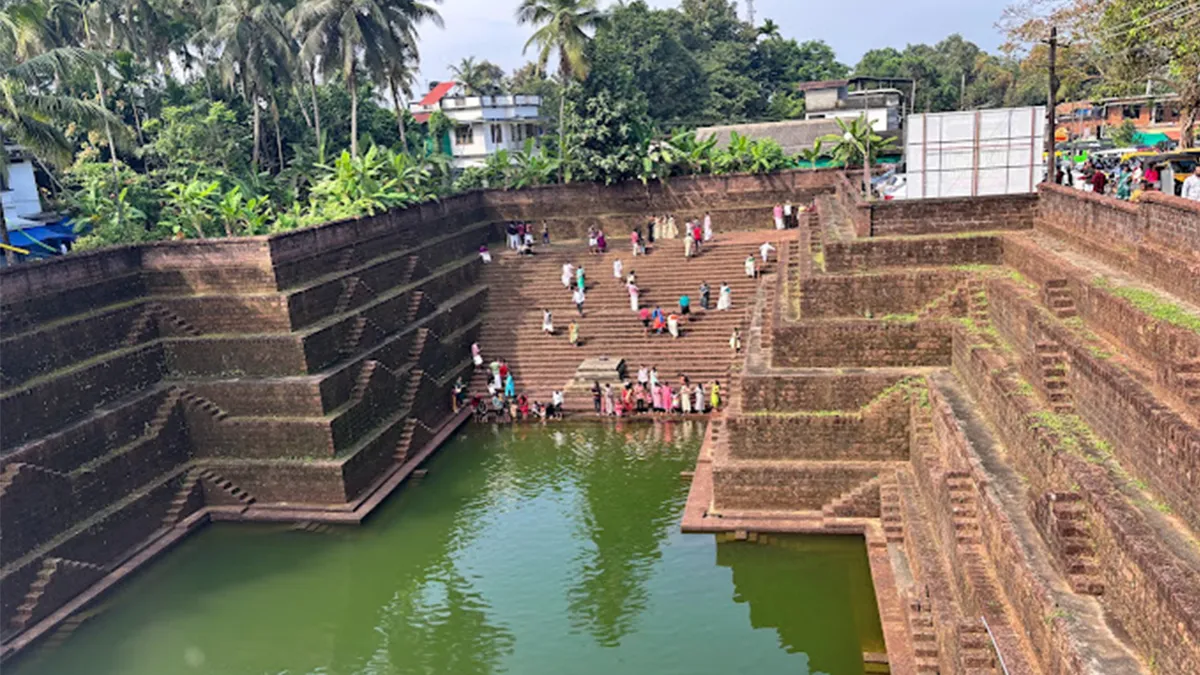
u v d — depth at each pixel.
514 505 20.42
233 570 18.09
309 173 33.31
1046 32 27.73
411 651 15.22
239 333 21.28
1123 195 20.09
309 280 22.97
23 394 17.25
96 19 34.94
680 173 35.16
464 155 50.34
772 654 14.41
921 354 17.70
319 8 31.66
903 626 13.36
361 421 21.73
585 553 18.00
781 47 74.19
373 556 18.45
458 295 30.42
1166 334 10.42
